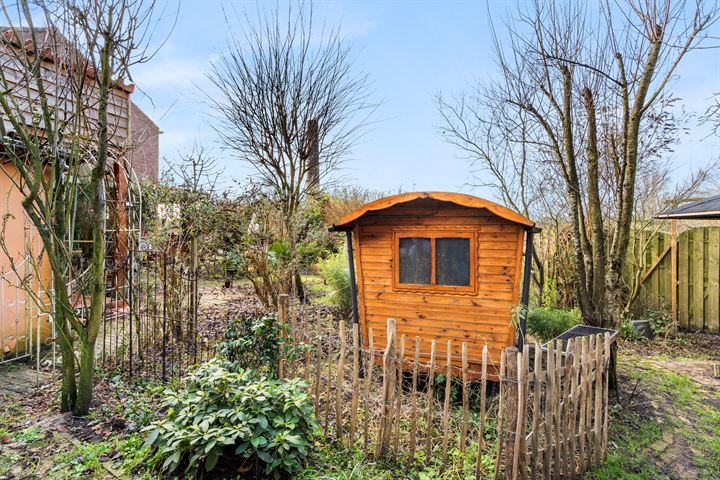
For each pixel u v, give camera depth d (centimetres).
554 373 317
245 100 970
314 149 1071
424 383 509
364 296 537
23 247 557
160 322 591
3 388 438
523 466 299
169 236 772
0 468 296
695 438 408
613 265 518
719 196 735
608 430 420
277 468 293
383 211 521
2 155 518
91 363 385
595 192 534
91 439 339
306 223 1326
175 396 334
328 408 367
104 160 375
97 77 359
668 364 625
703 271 809
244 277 1222
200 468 291
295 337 402
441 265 498
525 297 464
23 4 334
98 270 382
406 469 329
